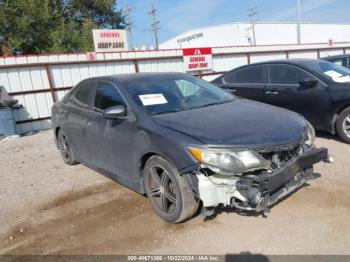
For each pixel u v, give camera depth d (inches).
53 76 426.3
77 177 190.4
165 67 523.5
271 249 105.3
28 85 408.2
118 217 135.9
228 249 107.6
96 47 534.0
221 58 593.0
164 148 116.8
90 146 171.8
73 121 185.3
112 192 163.2
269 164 108.7
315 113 215.6
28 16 872.9
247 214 126.6
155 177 127.2
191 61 547.5
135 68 491.2
